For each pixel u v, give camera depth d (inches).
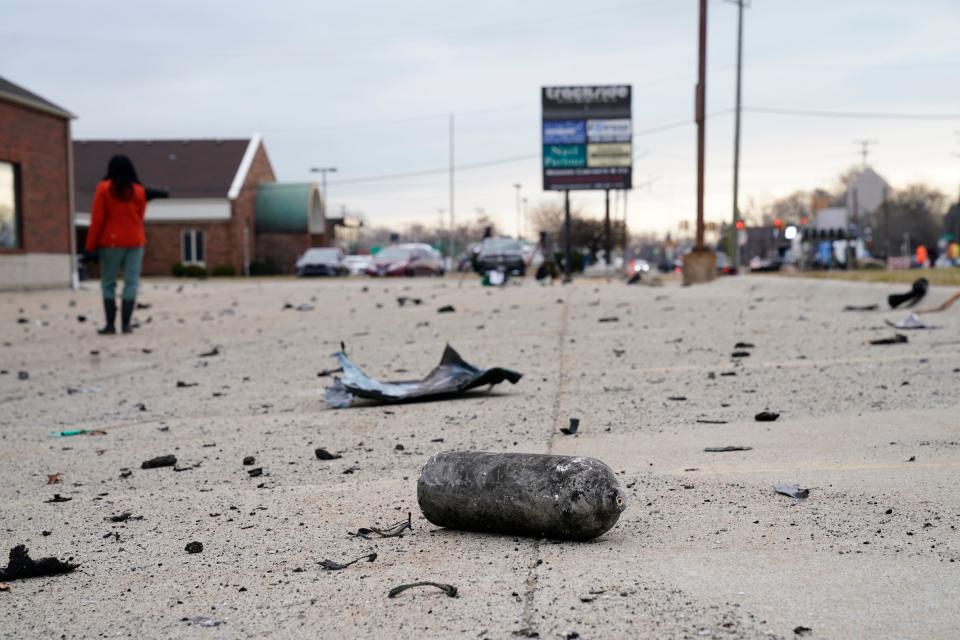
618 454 209.8
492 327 530.6
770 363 347.6
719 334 454.0
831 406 257.3
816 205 3555.6
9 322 624.1
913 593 116.6
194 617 121.0
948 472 178.9
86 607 127.2
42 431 274.2
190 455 233.3
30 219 938.1
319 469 210.7
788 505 160.7
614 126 1515.7
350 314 649.6
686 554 135.4
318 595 126.0
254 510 176.7
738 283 840.9
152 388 354.3
